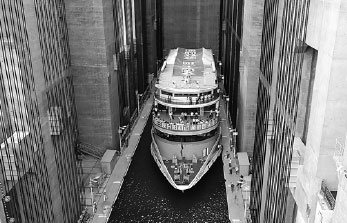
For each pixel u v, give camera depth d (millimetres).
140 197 60688
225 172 67188
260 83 50875
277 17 39938
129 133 83812
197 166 66750
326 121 23047
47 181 44031
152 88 112375
